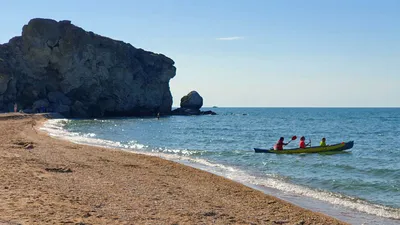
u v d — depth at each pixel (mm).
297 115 154625
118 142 34312
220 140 41812
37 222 7371
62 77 82125
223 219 9391
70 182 12211
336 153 29219
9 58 77125
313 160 24531
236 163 22547
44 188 10797
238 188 14211
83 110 85125
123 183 13047
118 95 92875
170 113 112562
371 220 10828
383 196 14055
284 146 38938
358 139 47969
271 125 78875
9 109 72000
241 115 149000
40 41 78312
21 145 22312
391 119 113938
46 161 16344
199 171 17641
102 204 9617
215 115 134000
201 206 10656
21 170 13414
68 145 24656
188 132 53188
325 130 64812
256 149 28016
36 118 58594
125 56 92562
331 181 16812
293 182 16594
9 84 72500
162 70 106188
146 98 101312
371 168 21047
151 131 52594
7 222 7121
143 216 8820
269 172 19234
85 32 83938
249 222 9391
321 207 12250
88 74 85250
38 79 80812
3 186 10531
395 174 19078
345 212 11688
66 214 8219
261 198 12719
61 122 61000
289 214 10789
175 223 8508
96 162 17766
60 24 81312
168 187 13195
